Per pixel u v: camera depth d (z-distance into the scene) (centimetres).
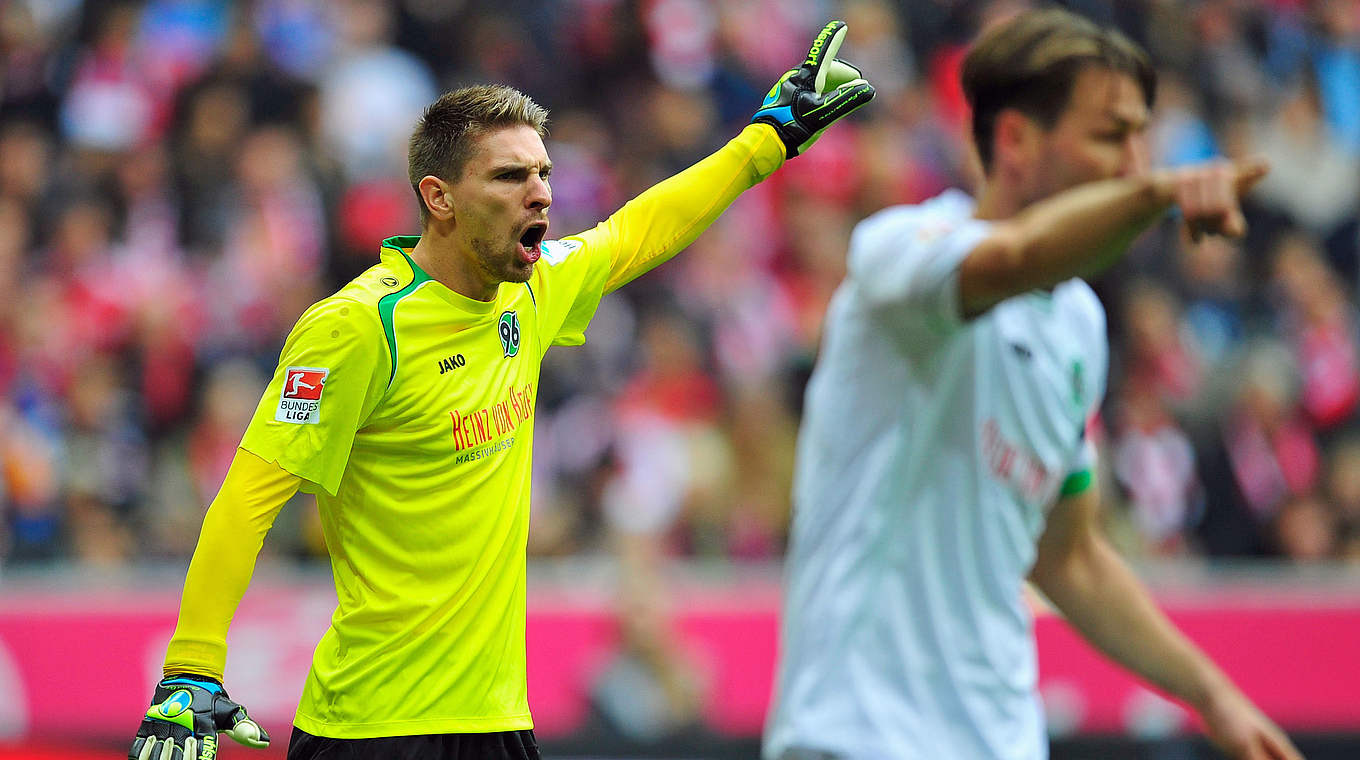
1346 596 2866
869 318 1192
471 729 1152
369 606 1137
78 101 4091
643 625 2695
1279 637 2838
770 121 1315
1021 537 1218
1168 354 3784
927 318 1090
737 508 3406
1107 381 3641
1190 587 2873
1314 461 3781
